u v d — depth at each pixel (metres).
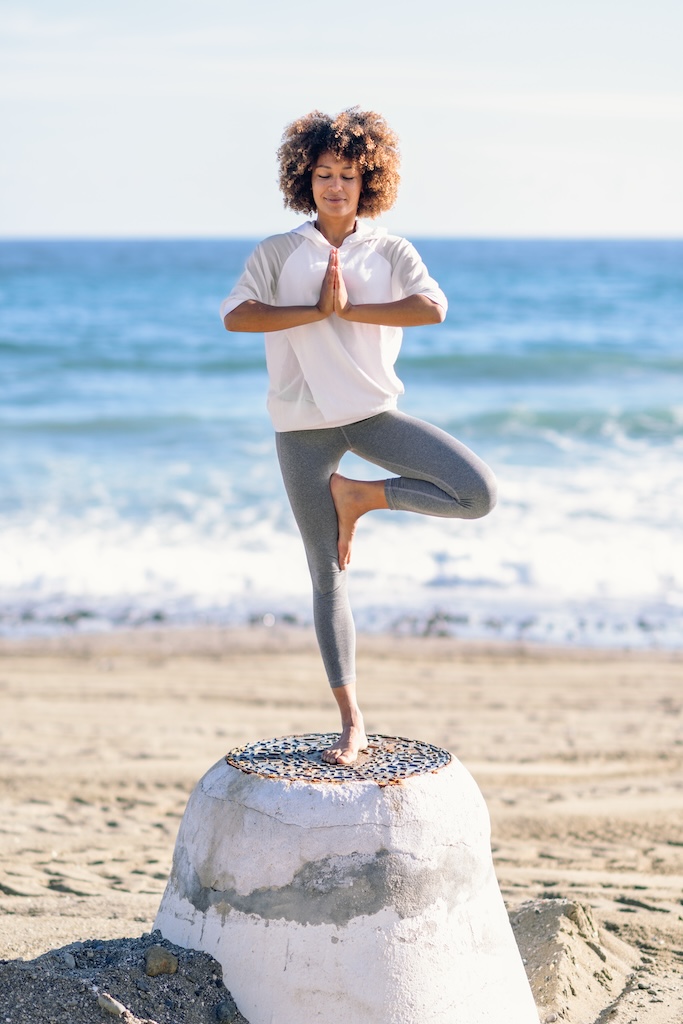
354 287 3.53
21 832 5.86
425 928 3.00
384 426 3.54
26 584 11.50
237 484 15.72
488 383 27.86
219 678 9.19
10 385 26.12
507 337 36.97
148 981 3.00
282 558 12.30
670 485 15.56
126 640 10.16
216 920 3.09
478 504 3.37
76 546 12.56
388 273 3.57
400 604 10.98
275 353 3.58
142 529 13.28
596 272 78.50
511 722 8.02
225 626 10.55
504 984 3.14
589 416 21.66
